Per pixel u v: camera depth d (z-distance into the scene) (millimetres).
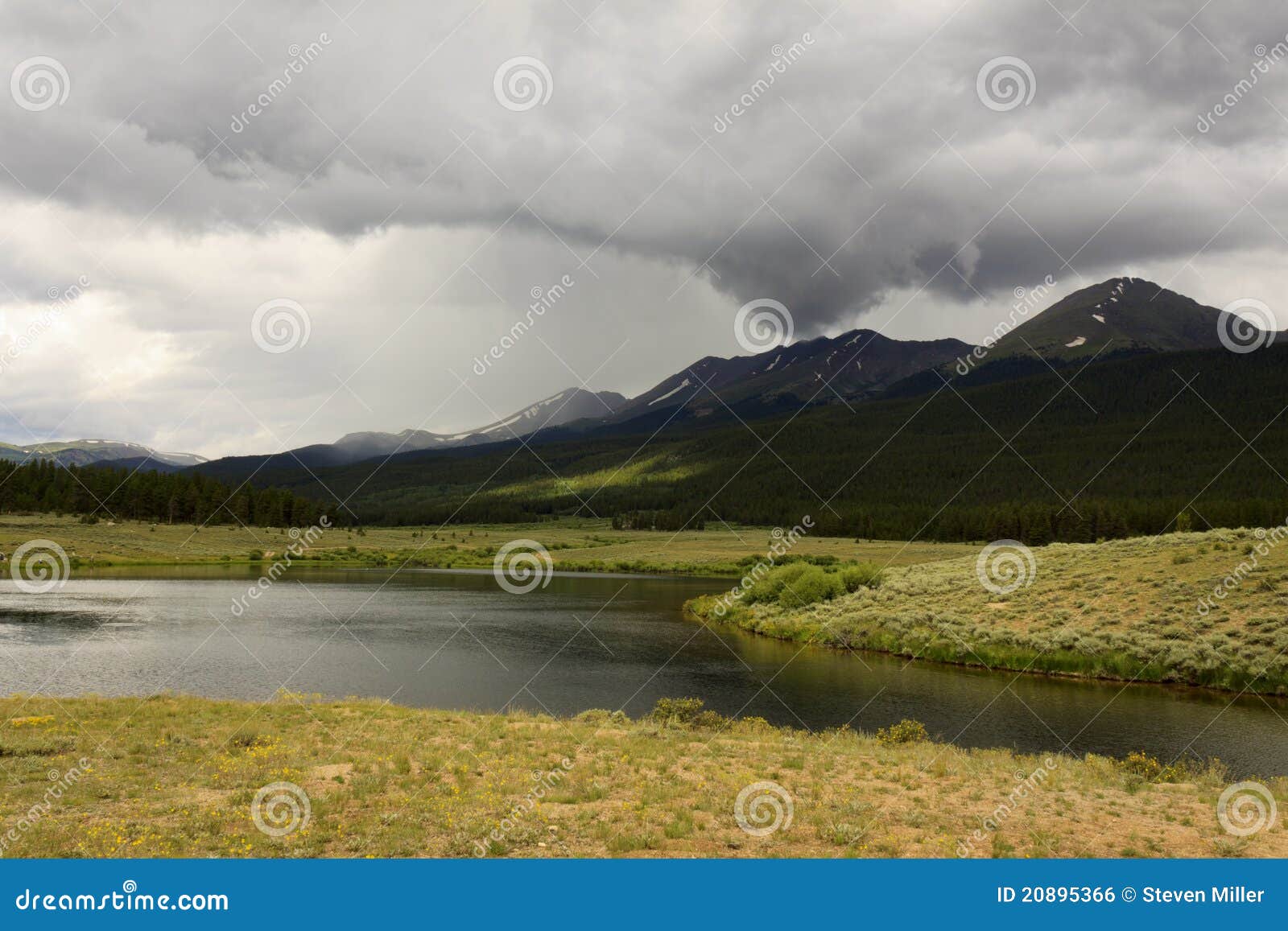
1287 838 15477
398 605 80188
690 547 172125
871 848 14250
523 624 67000
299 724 24484
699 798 16969
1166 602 45875
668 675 44031
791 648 54344
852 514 192125
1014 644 46312
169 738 21453
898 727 27062
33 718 23688
